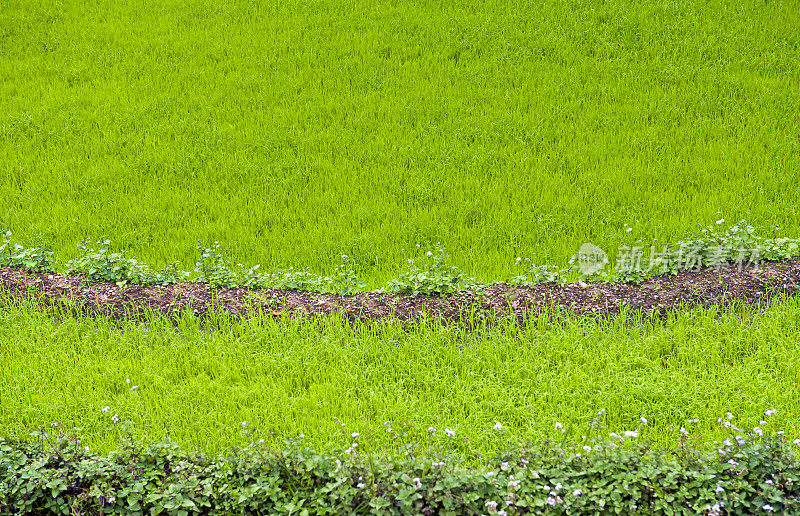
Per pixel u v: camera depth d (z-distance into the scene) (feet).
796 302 23.97
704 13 48.98
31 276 27.40
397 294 25.95
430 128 38.42
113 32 51.34
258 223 31.68
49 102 42.93
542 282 26.21
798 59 43.16
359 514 16.03
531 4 51.39
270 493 16.26
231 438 19.01
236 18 52.70
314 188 34.01
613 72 43.37
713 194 31.83
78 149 38.27
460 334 23.54
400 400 20.20
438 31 49.14
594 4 50.67
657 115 38.83
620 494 15.65
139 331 23.70
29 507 16.56
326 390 20.72
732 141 36.06
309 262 28.73
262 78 44.93
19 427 19.27
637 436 17.98
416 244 29.50
